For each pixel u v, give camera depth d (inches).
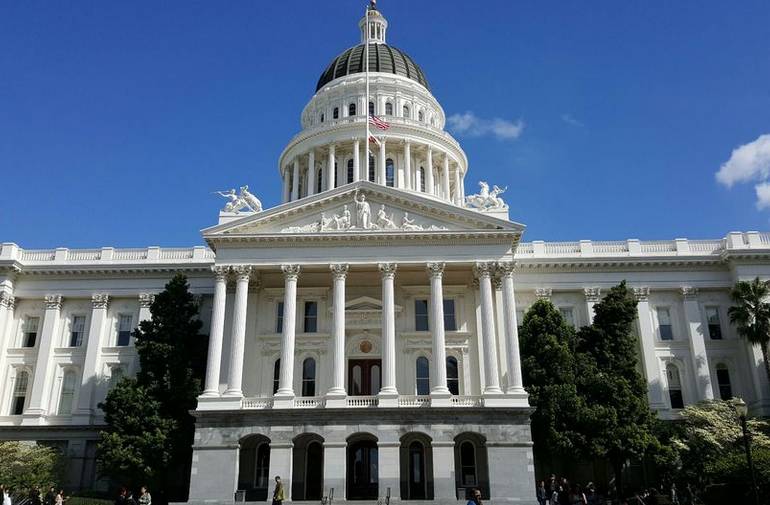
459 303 2119.8
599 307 2053.4
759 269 2304.4
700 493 1777.8
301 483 1856.5
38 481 1923.0
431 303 1951.3
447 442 1759.4
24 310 2405.3
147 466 1862.7
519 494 1708.9
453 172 3189.0
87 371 2284.7
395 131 2972.4
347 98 3208.7
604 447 1812.3
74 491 2079.2
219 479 1744.6
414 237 1990.7
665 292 2358.5
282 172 3294.8
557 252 2401.6
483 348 1945.1
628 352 1984.5
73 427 2204.7
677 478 1876.2
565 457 1852.9
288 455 1758.1
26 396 2300.7
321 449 1921.8
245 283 1975.9
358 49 3422.7
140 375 2005.4
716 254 2336.4
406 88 3225.9
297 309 2124.8
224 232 2006.6
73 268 2389.3
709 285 2335.1
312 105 3307.1
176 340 2042.3
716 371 2276.1
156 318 2086.6
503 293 1956.2
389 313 1927.9
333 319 1935.3
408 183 2923.2
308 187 2999.5
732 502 1509.6
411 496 1867.6
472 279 2106.3
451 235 1983.3
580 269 2357.3
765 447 1803.6
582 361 1945.1
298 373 2027.6
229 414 1798.7
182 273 2214.6
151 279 2410.2
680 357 2274.9
